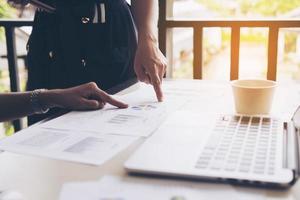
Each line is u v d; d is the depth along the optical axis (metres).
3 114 1.06
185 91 1.31
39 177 0.68
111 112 1.07
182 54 3.58
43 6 1.40
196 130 0.88
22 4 1.42
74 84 1.51
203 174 0.64
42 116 1.43
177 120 0.96
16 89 2.16
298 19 1.84
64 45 1.46
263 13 3.46
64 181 0.66
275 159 0.70
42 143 0.84
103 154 0.77
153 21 1.47
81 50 1.47
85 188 0.63
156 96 1.24
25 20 2.04
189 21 1.97
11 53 2.11
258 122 0.93
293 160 0.69
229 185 0.63
